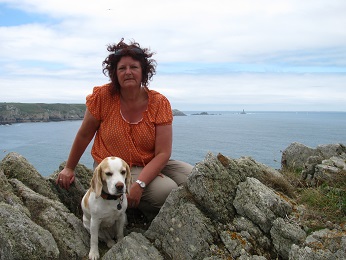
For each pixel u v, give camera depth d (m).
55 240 1.53
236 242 1.48
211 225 1.55
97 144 1.87
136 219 1.94
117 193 1.51
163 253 1.53
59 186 1.95
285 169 2.51
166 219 1.62
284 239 1.49
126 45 1.76
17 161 1.93
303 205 1.72
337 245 1.35
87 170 2.15
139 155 1.80
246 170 1.87
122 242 1.53
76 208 1.95
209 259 1.44
